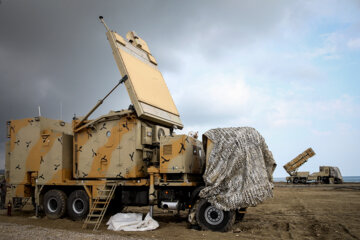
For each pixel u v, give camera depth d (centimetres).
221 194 948
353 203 1734
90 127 1237
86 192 1205
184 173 1042
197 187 1032
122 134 1155
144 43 1427
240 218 1116
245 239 841
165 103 1298
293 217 1234
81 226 1080
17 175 1395
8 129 1457
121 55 1157
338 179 4578
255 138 980
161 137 1084
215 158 966
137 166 1121
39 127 1362
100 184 1170
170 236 870
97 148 1209
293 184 4462
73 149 1270
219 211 959
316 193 2581
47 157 1309
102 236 838
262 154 974
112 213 1317
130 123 1141
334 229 982
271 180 995
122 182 1129
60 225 1099
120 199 1255
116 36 1195
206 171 975
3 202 1594
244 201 920
